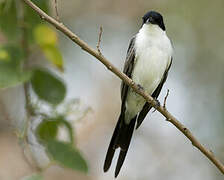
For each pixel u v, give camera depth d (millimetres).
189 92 13250
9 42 6883
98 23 14211
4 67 6406
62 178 11273
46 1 7066
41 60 9492
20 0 6930
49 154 6484
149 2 14312
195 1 13805
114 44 14102
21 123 7301
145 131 13312
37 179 6078
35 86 6750
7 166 10102
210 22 13781
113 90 13328
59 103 6746
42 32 6777
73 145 6738
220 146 12234
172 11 13961
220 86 13211
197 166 12742
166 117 6719
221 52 13602
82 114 7238
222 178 12391
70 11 13969
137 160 12898
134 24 14312
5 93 10203
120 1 14539
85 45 6172
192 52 13695
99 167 12352
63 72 7055
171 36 13781
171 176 12680
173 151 13023
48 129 6809
